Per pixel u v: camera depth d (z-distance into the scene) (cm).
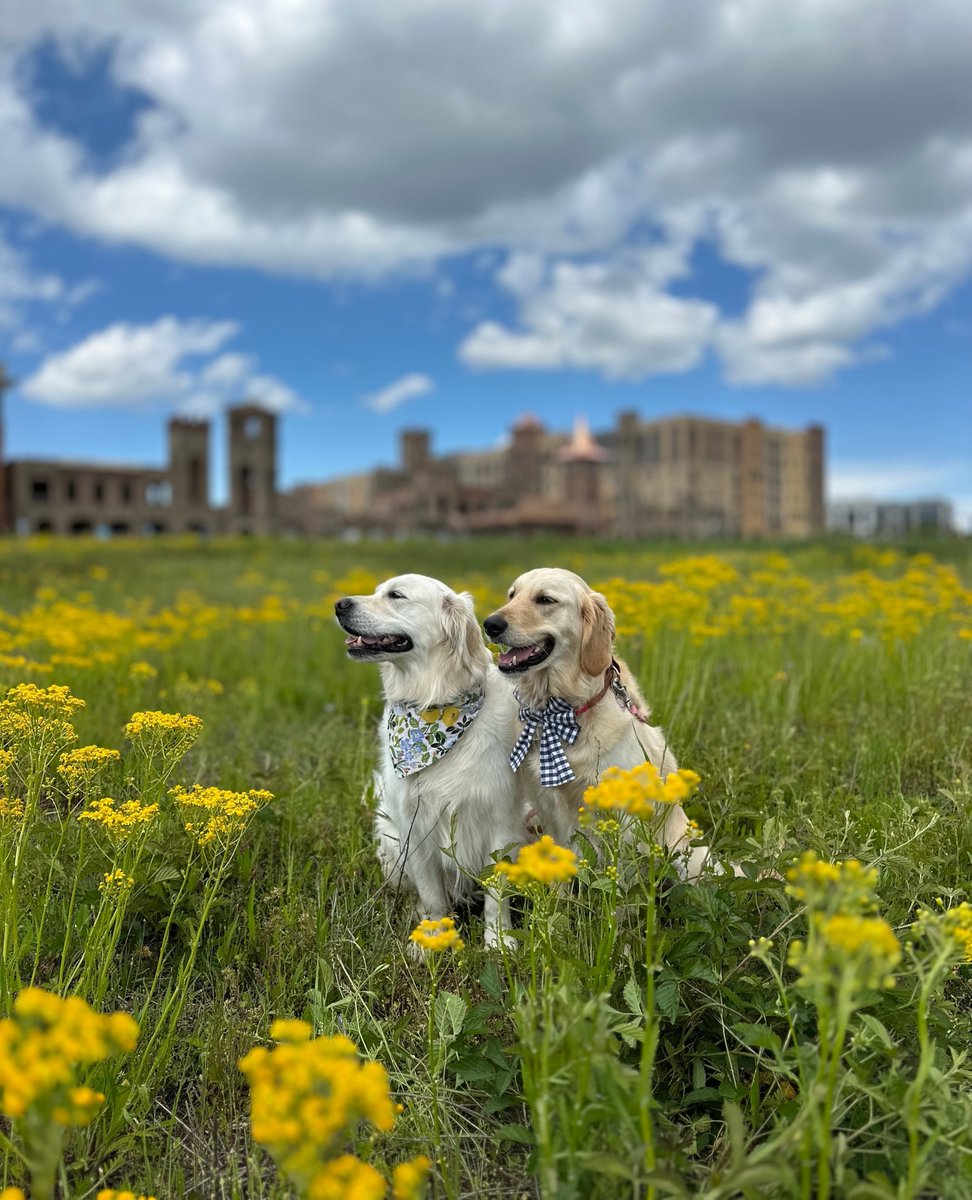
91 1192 107
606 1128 97
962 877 154
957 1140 100
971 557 844
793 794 183
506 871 100
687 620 302
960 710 241
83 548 1238
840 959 81
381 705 292
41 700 137
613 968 121
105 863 149
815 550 991
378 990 146
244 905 160
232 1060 126
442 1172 106
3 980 119
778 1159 86
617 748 175
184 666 351
